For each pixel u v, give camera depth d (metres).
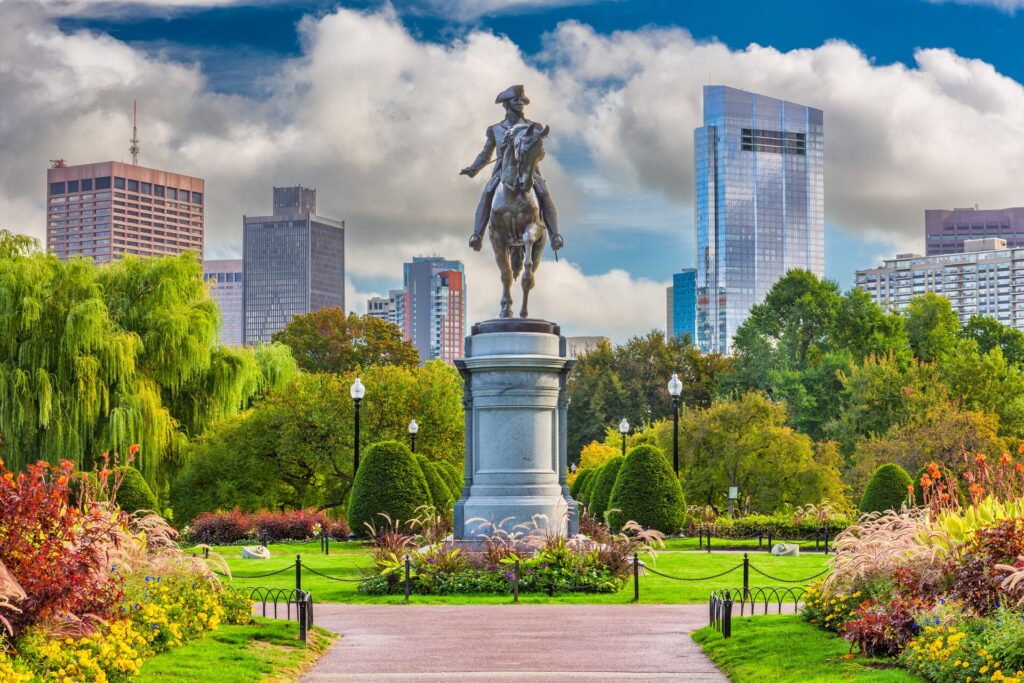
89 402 39.88
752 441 48.78
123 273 44.03
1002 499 18.44
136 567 15.81
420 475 35.00
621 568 23.58
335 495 50.06
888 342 77.06
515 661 15.07
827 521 38.78
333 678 13.91
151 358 43.06
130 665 12.26
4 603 11.11
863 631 13.88
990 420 51.56
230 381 46.41
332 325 81.69
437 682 13.66
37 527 12.69
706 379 92.00
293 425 45.28
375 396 47.09
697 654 15.59
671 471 37.50
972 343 71.69
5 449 39.19
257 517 39.81
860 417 61.66
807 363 77.94
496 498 25.42
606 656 15.45
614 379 90.88
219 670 13.39
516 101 27.33
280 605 20.97
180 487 43.97
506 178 26.92
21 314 39.59
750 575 25.97
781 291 80.25
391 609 20.50
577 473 62.16
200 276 45.69
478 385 25.97
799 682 12.72
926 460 48.69
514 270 27.45
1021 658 11.42
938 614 13.17
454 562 22.88
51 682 11.10
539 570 22.67
